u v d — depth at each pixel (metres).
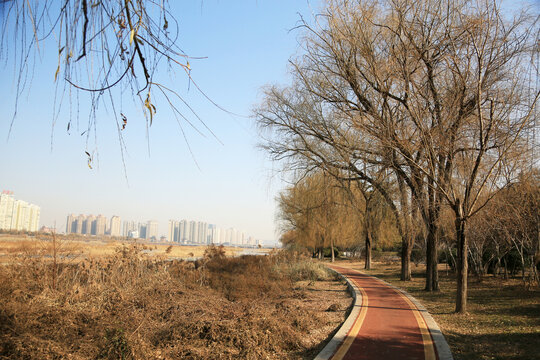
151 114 1.97
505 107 11.39
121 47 1.89
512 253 21.14
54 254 10.48
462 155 12.98
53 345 6.09
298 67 17.80
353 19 14.00
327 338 8.32
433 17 12.82
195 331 7.55
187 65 2.01
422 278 23.98
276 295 16.23
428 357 6.52
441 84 13.03
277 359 6.84
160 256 16.88
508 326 9.20
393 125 12.86
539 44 10.57
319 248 54.19
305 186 25.72
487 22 11.06
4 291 7.71
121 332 6.52
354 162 18.06
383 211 22.75
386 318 10.08
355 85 15.02
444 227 17.25
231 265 25.38
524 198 13.23
